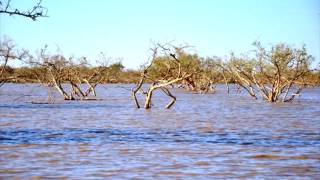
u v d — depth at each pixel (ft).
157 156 80.43
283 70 241.14
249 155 81.56
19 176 65.10
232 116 164.14
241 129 123.24
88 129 122.83
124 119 151.64
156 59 188.14
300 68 236.63
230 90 424.05
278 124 136.36
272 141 99.45
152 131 118.73
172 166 71.97
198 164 73.51
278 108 203.51
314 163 74.54
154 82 196.65
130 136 108.06
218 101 258.57
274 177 64.90
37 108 197.88
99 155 81.20
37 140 99.50
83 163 74.23
